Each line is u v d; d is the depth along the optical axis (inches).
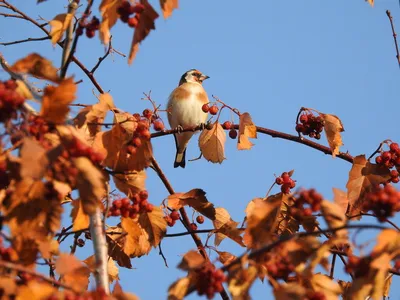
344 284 406.0
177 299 319.0
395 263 321.1
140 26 351.6
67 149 303.0
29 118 305.3
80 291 291.4
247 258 314.3
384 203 314.8
